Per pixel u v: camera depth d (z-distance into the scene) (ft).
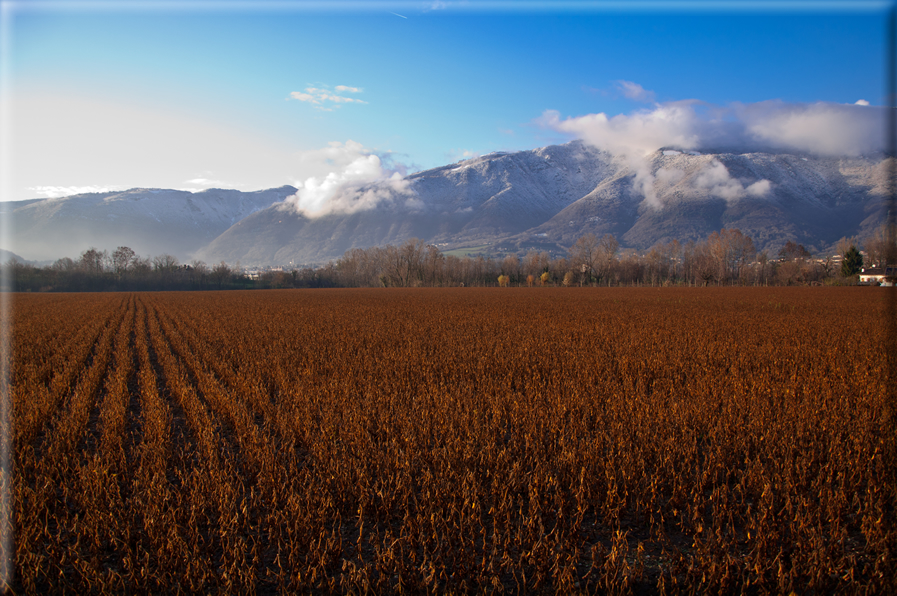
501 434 27.45
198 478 21.47
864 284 267.80
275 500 20.06
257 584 16.55
